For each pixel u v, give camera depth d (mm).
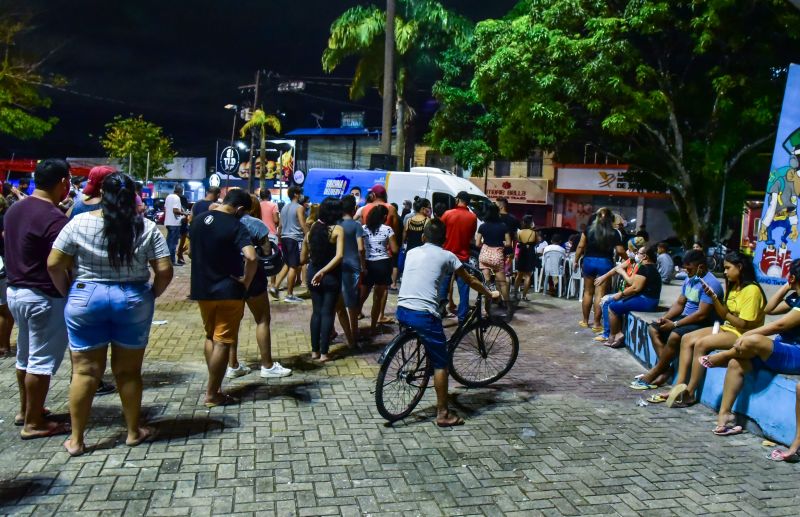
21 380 4562
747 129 16750
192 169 56531
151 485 3820
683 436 5078
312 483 3961
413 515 3635
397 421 5145
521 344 8141
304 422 4988
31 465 4016
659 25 15750
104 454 4215
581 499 3916
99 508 3533
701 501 3957
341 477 4062
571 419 5379
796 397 4570
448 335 8320
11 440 4383
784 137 8273
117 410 5027
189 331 7930
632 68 16406
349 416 5176
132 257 4062
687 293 6434
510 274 13172
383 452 4496
